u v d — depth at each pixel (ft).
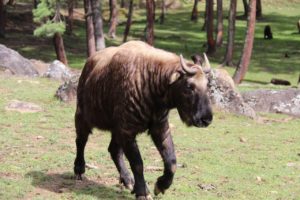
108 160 37.52
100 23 106.22
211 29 142.61
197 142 45.91
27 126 46.26
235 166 38.70
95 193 29.66
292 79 115.03
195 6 191.31
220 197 31.14
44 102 57.36
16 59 78.28
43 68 89.04
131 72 26.45
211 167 37.93
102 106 28.32
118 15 192.75
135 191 27.40
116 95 26.99
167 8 210.79
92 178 32.89
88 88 29.19
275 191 33.27
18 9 179.73
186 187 32.32
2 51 78.28
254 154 43.09
